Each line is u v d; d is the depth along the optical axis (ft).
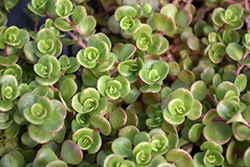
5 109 1.03
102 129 1.05
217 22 1.20
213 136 1.05
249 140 1.04
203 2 1.42
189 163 1.02
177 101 1.04
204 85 1.10
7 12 1.26
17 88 1.05
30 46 1.10
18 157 1.05
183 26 1.21
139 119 1.14
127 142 1.04
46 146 1.04
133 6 1.16
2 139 1.12
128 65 1.11
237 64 1.18
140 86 1.14
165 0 1.33
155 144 1.04
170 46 1.34
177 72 1.22
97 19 1.41
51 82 1.05
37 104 1.01
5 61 1.10
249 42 1.14
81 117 1.08
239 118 1.00
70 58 1.13
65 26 1.15
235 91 1.07
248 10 1.21
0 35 1.11
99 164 1.07
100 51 1.08
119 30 1.28
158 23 1.16
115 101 1.13
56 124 1.02
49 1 1.15
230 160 1.04
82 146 1.04
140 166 1.01
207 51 1.19
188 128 1.10
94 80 1.12
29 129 1.03
